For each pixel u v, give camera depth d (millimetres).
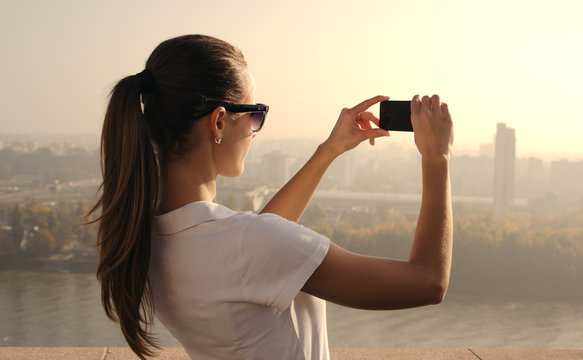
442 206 647
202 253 618
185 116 666
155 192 651
